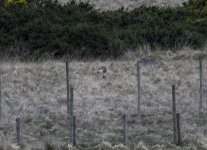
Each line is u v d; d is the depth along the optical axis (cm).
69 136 6544
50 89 8425
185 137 6391
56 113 7344
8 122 6900
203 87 8619
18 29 10538
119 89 8494
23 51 10056
